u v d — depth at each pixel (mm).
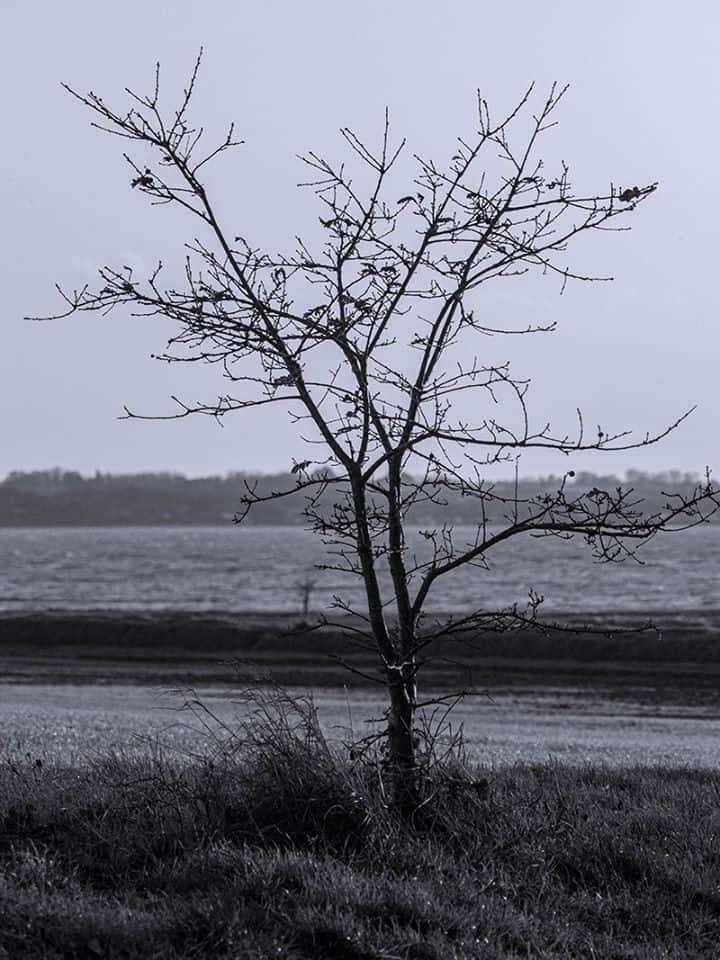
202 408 10188
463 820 10516
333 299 10586
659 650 53469
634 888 9805
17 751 17641
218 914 7984
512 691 43688
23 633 65000
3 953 7453
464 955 8039
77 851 9461
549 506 10391
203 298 10297
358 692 42531
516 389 10312
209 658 56344
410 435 10453
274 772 10453
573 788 12648
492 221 10430
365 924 8242
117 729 24188
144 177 10281
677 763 19094
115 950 7578
